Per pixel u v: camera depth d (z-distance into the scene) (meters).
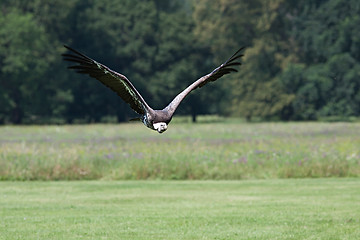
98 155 25.58
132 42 81.44
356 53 78.44
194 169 23.16
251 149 29.56
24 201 17.50
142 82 80.88
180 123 75.50
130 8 82.88
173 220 14.55
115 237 12.73
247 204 16.84
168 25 83.44
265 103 81.81
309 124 62.59
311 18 82.88
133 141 36.41
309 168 23.41
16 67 70.38
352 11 79.88
